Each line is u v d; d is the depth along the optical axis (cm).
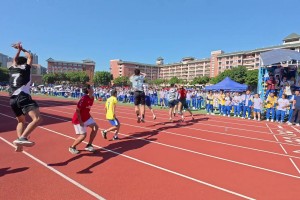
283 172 578
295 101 1349
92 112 1844
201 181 515
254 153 737
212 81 8812
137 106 1012
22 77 514
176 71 16412
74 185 484
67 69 15200
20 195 438
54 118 1417
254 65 11544
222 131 1096
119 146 784
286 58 1570
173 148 773
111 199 429
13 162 609
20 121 551
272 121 1503
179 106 1402
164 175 544
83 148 750
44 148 742
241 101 1703
